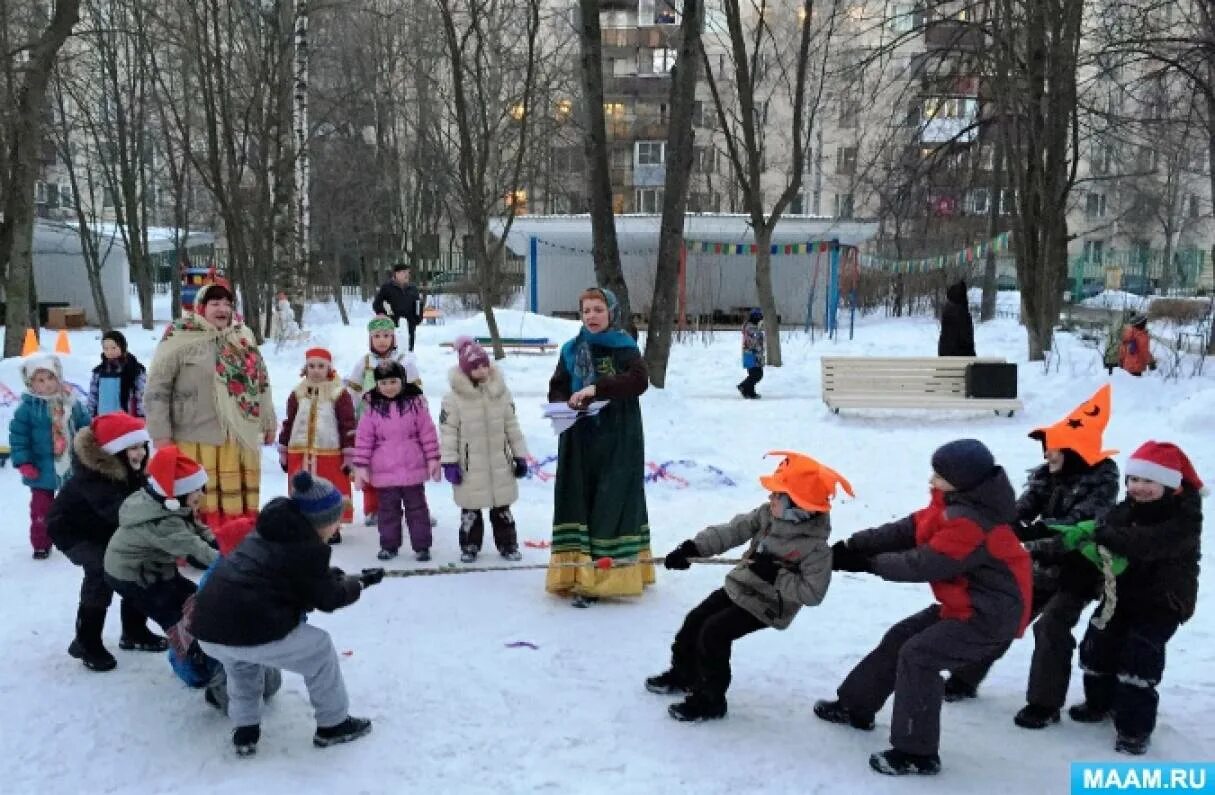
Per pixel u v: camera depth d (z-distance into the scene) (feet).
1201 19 48.11
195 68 63.46
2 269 48.26
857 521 25.67
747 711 14.34
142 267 79.36
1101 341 60.64
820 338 75.41
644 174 132.05
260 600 12.32
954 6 73.46
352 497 27.27
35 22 62.13
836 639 17.28
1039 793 12.19
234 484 21.02
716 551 14.24
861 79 62.44
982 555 12.44
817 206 126.21
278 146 59.72
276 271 68.59
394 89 103.35
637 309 91.35
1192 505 13.42
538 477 29.43
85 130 84.99
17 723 13.55
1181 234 135.64
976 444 12.71
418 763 12.61
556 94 113.91
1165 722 14.19
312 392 23.98
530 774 12.35
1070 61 50.06
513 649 16.49
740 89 56.03
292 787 11.93
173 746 13.00
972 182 66.95
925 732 12.48
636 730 13.62
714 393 50.06
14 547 22.58
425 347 56.03
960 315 44.91
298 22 64.64
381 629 17.39
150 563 14.58
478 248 54.60
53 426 21.45
